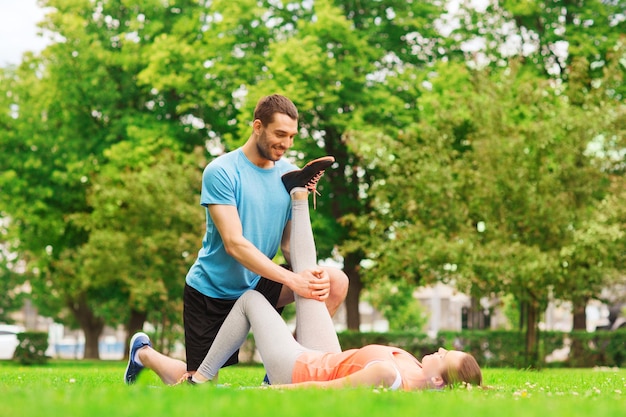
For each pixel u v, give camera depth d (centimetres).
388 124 2648
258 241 648
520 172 2047
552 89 2203
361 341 2589
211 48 2764
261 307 612
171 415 325
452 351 563
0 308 5041
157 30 2964
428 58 2939
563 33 2817
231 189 633
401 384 538
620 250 2084
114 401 378
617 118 2077
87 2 3108
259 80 2761
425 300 5909
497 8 2905
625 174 2177
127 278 2619
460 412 357
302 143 2622
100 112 3119
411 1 2859
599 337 2511
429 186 2122
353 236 2533
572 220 2075
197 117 3025
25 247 3203
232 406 362
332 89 2594
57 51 3017
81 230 3159
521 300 2244
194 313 660
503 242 2073
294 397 418
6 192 3020
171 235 2569
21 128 3039
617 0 2833
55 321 4738
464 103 2203
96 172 2945
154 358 689
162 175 2584
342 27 2591
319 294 618
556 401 446
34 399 380
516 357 2278
